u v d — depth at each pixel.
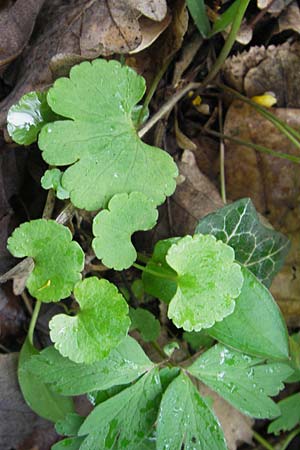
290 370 0.24
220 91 0.29
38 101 0.23
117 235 0.22
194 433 0.23
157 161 0.23
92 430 0.23
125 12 0.24
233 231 0.25
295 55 0.29
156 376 0.23
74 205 0.23
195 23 0.26
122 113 0.23
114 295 0.22
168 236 0.27
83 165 0.23
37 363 0.23
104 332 0.22
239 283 0.22
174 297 0.22
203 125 0.29
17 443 0.27
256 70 0.29
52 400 0.25
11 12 0.25
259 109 0.28
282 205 0.28
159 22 0.25
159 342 0.28
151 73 0.27
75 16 0.24
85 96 0.23
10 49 0.25
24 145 0.25
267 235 0.26
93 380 0.23
